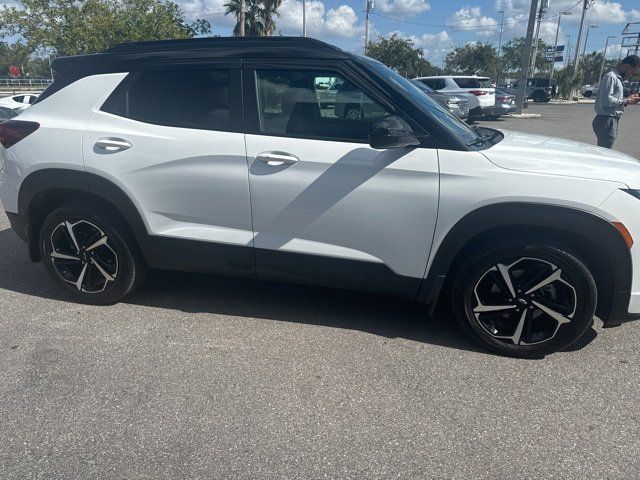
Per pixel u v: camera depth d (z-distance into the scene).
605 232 2.65
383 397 2.65
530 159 2.79
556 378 2.82
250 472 2.15
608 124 6.88
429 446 2.31
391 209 2.89
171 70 3.19
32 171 3.38
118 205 3.30
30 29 24.00
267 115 3.05
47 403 2.57
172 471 2.15
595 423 2.46
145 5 23.77
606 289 2.82
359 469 2.17
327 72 2.98
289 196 3.02
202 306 3.66
